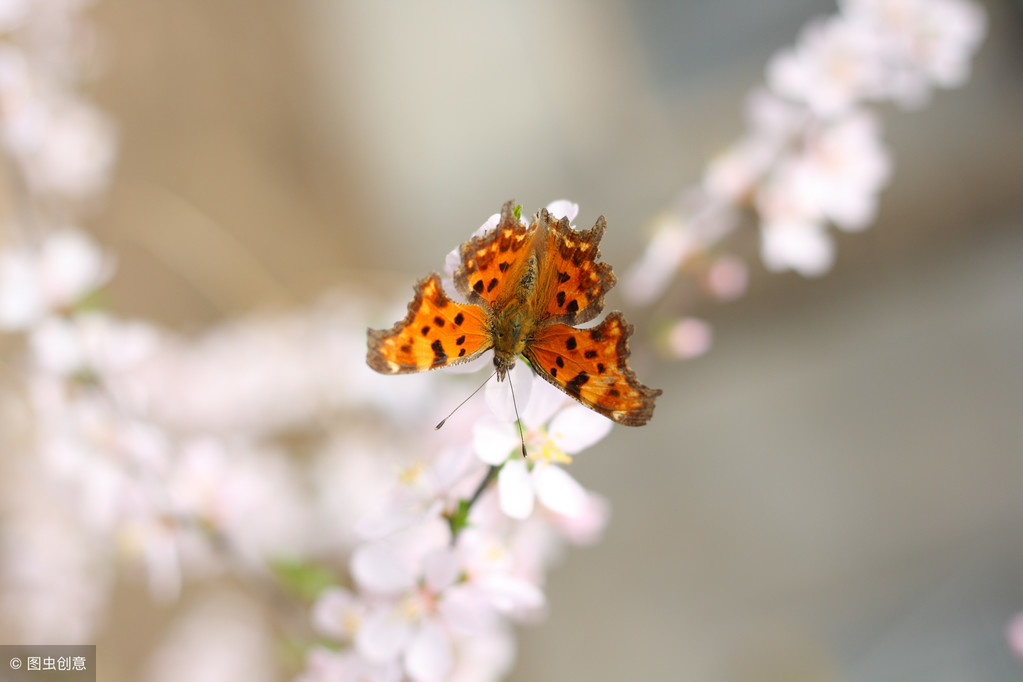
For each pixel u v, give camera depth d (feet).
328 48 4.46
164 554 1.81
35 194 2.18
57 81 2.40
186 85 3.72
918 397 3.67
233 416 2.37
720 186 1.94
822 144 1.90
